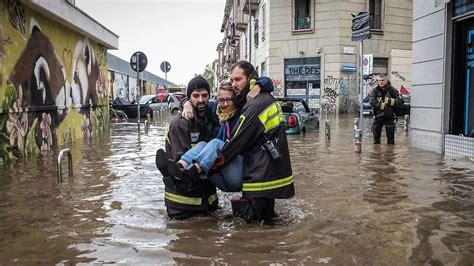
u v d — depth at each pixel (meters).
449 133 9.36
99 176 7.41
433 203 5.39
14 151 9.49
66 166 8.50
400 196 5.77
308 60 29.19
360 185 6.47
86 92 15.27
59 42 12.47
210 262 3.65
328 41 28.48
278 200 5.61
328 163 8.52
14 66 9.52
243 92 4.81
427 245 3.95
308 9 29.31
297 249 3.90
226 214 5.04
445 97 9.31
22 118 9.94
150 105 29.22
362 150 10.32
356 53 28.77
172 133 4.95
